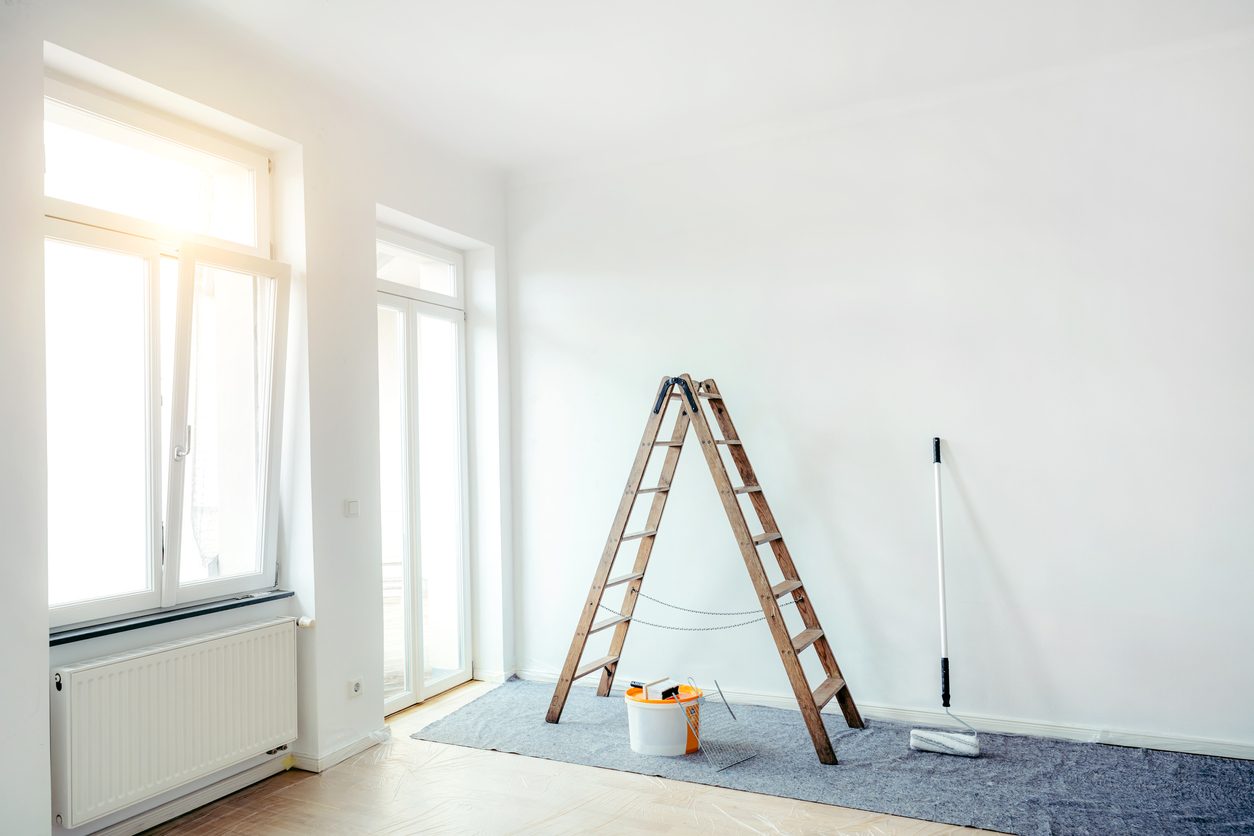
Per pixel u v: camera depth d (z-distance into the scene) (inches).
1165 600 127.0
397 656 155.1
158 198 113.2
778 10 114.0
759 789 114.1
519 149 165.5
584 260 171.6
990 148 138.4
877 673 144.9
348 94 137.0
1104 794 110.1
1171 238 127.3
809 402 150.9
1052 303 134.3
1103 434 131.0
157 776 102.4
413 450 160.1
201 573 115.6
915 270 143.5
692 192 161.5
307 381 126.1
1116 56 129.9
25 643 88.9
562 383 173.3
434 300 168.4
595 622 169.0
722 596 157.2
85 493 101.0
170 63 107.0
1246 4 115.8
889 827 102.3
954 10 115.3
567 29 117.6
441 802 113.2
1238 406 123.4
